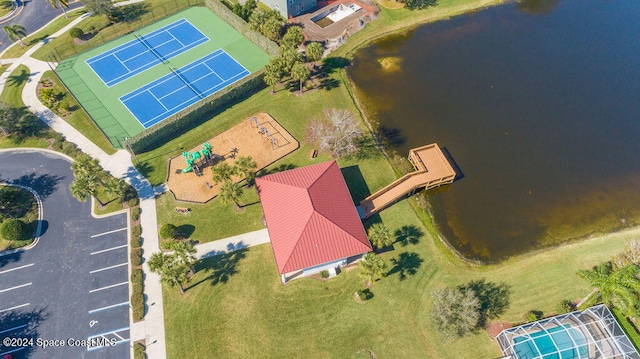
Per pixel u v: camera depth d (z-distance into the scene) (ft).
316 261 145.59
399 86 225.97
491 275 158.10
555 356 130.93
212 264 160.25
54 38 252.21
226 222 171.83
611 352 134.10
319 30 256.11
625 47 247.70
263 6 272.10
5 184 183.93
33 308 150.51
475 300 136.77
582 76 231.30
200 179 185.16
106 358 139.85
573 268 159.33
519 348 132.87
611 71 233.96
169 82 226.17
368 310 148.87
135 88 223.10
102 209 176.35
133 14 268.21
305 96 219.00
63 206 177.78
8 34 250.57
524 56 242.78
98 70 233.35
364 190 181.16
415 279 156.35
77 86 224.33
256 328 145.38
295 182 162.30
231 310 149.28
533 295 152.25
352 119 199.21
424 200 180.86
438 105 216.95
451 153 197.06
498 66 237.04
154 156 193.26
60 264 161.38
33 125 205.67
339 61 239.09
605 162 193.98
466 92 223.10
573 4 277.44
